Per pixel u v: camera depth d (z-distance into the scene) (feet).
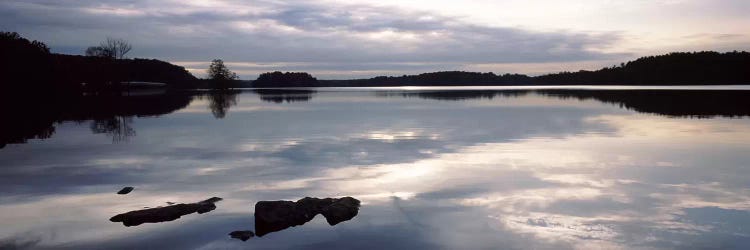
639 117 101.96
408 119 102.42
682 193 36.91
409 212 33.47
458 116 109.91
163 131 82.74
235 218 32.19
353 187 40.42
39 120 107.45
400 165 49.21
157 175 45.24
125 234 29.40
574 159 51.24
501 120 98.32
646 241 27.50
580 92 285.43
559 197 36.45
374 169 47.39
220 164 50.44
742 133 71.41
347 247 27.50
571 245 27.30
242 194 38.29
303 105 166.91
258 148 61.36
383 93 319.47
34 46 246.88
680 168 45.96
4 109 145.69
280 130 82.23
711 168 45.78
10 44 220.23
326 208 33.12
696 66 460.14
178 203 36.01
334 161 51.80
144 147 63.00
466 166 48.26
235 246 27.55
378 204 35.45
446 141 66.18
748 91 251.80
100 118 113.19
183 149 61.00
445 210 33.86
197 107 158.92
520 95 251.60
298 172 46.26
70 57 328.49
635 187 38.96
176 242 28.19
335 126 88.33
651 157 51.96
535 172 45.06
